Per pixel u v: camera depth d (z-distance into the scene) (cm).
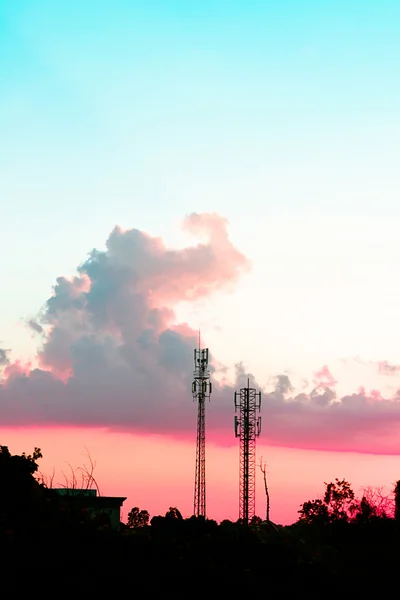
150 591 4188
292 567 4953
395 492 7269
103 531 4584
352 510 7369
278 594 4738
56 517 4581
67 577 4041
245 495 9288
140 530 5500
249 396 9688
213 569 4578
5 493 4606
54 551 4172
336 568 5262
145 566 4372
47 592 3919
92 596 4019
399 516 7056
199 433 8994
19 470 4781
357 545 6178
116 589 4112
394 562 5344
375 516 6906
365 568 5341
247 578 4625
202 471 8812
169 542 4766
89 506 6625
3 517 4388
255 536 5403
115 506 6844
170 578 4362
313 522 8425
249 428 9594
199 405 9094
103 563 4241
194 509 8706
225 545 5125
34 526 4344
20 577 3947
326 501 9512
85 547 4338
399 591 5041
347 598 4909
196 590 4369
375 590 5038
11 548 4103
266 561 5003
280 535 5734
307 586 4888
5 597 3834
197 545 4931
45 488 4997
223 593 4450
